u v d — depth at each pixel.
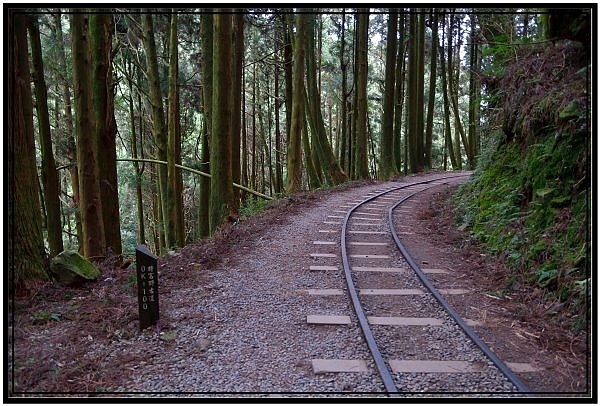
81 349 4.64
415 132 25.64
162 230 21.20
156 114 13.51
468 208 10.58
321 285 6.64
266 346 4.67
